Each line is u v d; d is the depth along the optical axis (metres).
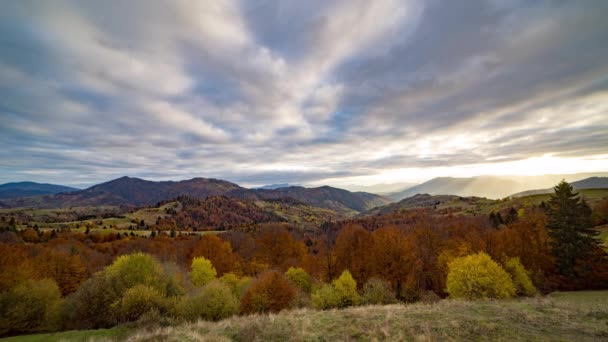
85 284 33.25
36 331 32.34
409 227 98.12
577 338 11.22
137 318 28.14
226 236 126.94
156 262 39.72
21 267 45.31
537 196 136.88
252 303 36.09
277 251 87.25
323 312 17.84
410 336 12.16
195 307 29.66
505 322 13.26
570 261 43.88
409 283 46.00
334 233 143.75
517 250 49.09
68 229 149.12
